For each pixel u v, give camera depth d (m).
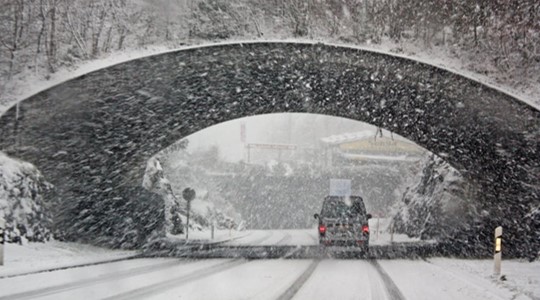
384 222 60.22
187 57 23.12
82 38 23.05
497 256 15.85
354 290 12.32
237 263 19.23
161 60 23.08
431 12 22.77
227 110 31.28
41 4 22.84
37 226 22.89
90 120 26.19
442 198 36.03
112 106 25.80
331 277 14.91
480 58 22.73
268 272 16.08
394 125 31.55
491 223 28.98
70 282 13.23
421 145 32.56
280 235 45.94
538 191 26.72
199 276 14.80
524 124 23.14
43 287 12.27
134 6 22.98
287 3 22.88
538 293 12.00
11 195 21.45
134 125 28.83
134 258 21.58
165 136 32.50
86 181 28.45
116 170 31.08
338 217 24.92
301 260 20.84
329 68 24.41
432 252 27.12
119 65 22.86
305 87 27.34
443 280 14.58
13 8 22.73
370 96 27.61
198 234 47.31
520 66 22.41
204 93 27.42
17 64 22.94
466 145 28.03
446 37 23.02
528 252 26.03
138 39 23.08
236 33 22.83
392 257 23.16
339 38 22.94
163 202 33.59
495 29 22.48
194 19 22.98
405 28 23.11
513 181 27.50
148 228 32.22
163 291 11.70
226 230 60.00
